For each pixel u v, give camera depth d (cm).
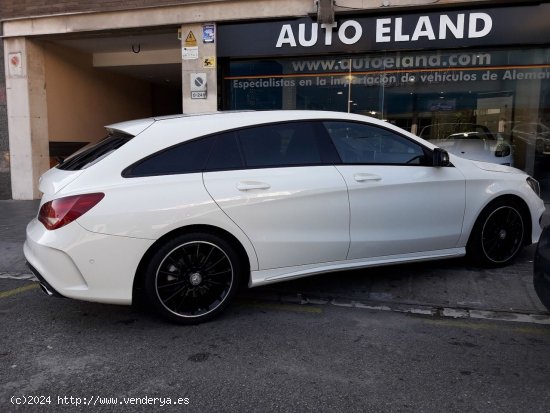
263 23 920
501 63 863
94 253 368
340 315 434
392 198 454
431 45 859
